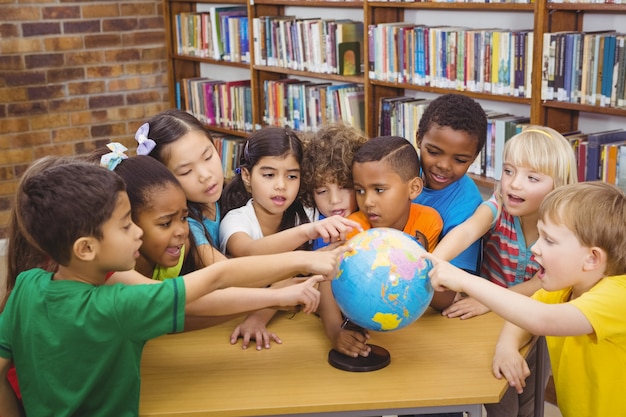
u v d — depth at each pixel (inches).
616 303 60.1
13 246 65.1
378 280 60.7
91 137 204.4
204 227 77.9
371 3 148.6
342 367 65.1
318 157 79.7
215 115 201.3
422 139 83.0
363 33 158.9
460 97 81.6
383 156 73.0
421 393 60.8
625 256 61.7
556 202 62.7
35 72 192.9
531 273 81.7
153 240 66.2
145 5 205.6
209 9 209.6
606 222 60.7
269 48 176.9
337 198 79.8
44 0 190.5
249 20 179.5
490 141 134.5
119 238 56.2
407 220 77.6
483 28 140.8
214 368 66.2
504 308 59.8
